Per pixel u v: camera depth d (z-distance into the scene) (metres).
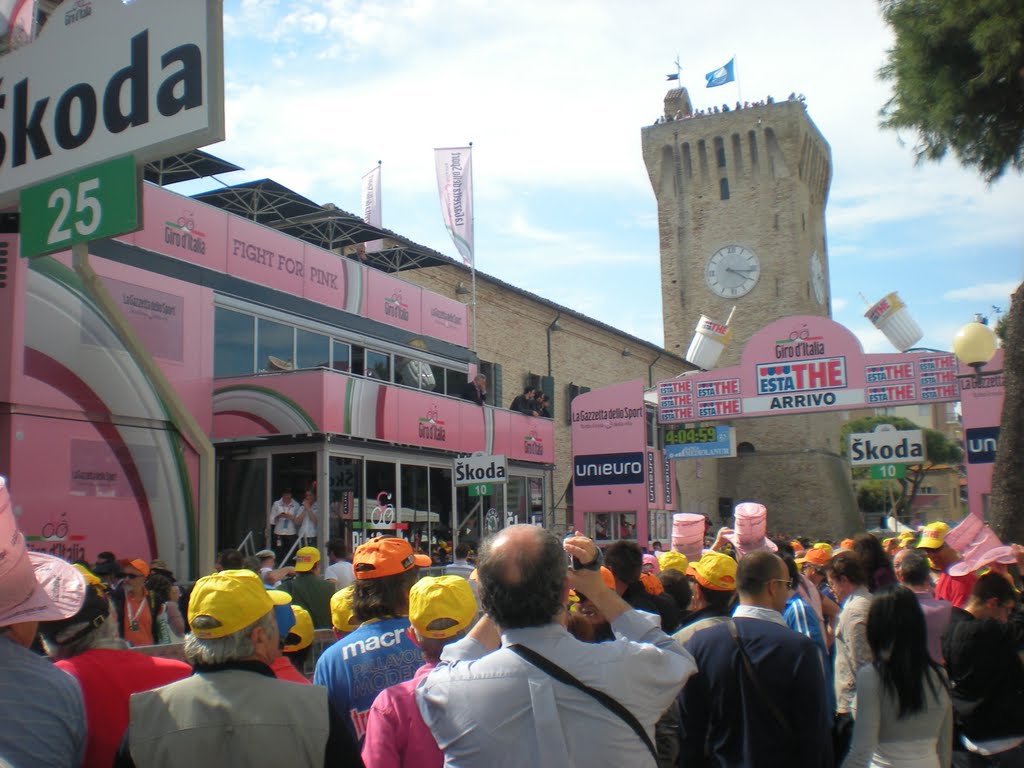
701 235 58.75
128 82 9.03
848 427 64.50
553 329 36.34
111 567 9.53
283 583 7.86
